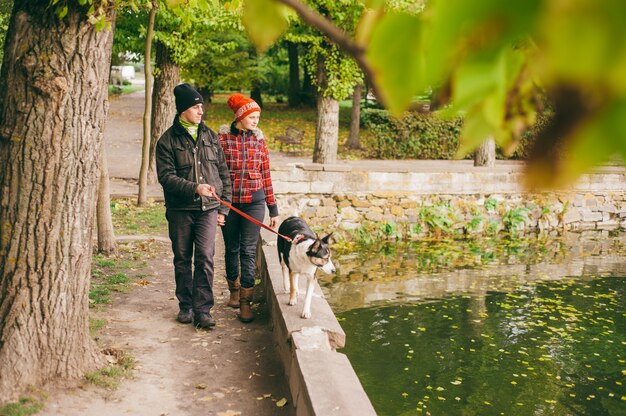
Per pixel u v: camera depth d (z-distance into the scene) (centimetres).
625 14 38
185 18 438
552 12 39
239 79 2581
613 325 897
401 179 1562
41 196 429
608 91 38
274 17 58
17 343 432
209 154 600
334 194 1518
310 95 3744
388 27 46
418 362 740
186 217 600
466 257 1328
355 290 1054
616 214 1748
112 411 436
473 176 1617
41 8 412
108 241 895
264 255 752
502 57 44
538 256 1354
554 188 40
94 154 449
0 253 430
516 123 46
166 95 1516
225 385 493
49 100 418
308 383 409
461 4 42
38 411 418
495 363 746
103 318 622
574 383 696
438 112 48
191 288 623
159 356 538
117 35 1448
